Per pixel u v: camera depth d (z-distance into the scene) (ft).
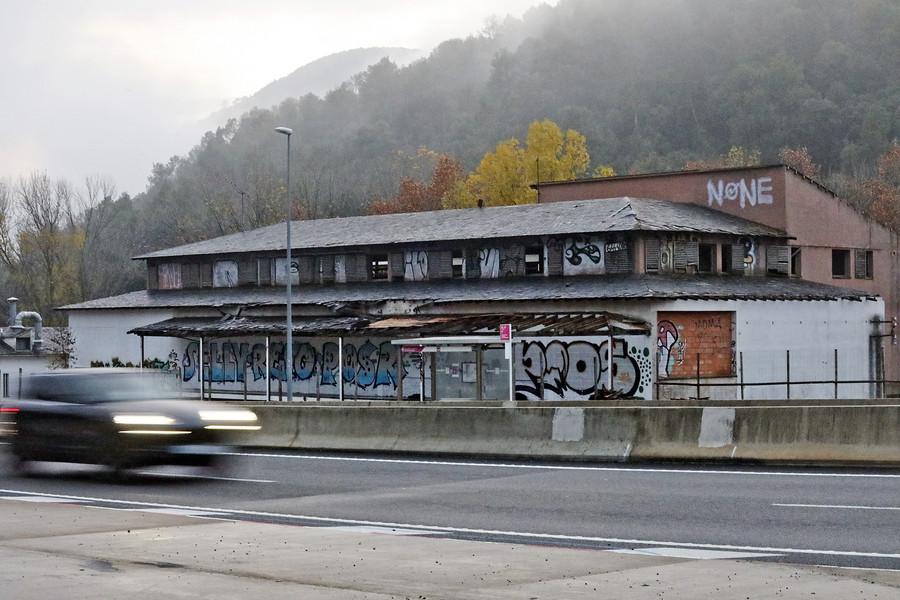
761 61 570.05
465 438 81.20
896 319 186.80
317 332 154.51
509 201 330.13
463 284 162.30
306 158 595.88
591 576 34.83
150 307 193.98
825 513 49.55
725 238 158.61
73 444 64.95
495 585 33.42
